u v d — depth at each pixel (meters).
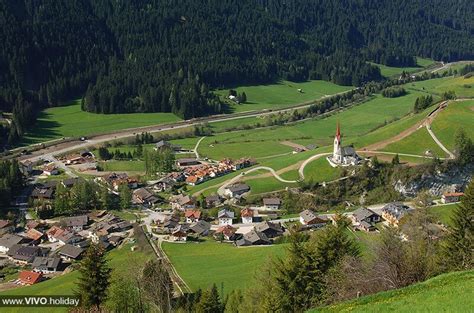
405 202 157.75
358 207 159.75
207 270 114.31
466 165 167.12
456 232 71.56
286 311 63.72
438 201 155.12
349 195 166.88
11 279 126.12
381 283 56.16
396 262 57.72
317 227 146.00
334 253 66.69
